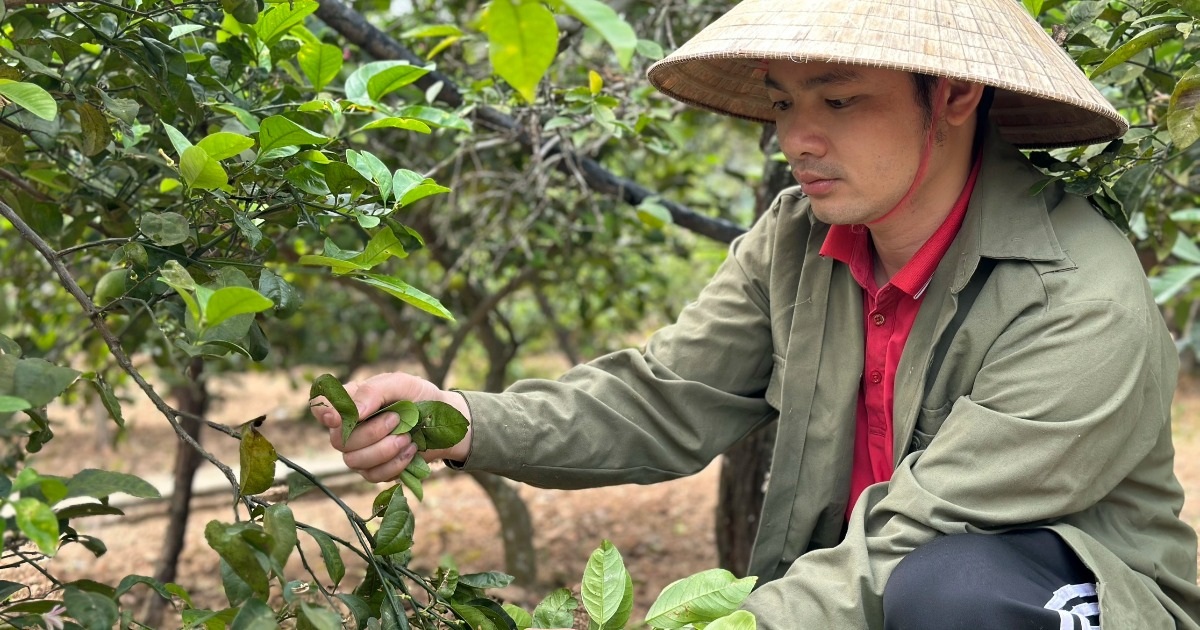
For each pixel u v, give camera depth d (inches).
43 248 48.0
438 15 119.0
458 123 66.4
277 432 274.7
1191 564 64.9
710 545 175.6
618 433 68.6
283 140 53.2
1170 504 64.3
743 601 56.5
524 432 64.9
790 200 72.9
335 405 51.3
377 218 54.2
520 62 35.2
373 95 65.7
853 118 59.4
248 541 43.0
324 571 144.6
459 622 53.6
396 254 54.2
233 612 43.9
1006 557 55.2
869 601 56.2
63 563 163.6
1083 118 65.1
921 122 60.2
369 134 114.0
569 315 203.8
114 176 70.0
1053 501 56.4
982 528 56.9
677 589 52.8
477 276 150.7
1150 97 79.4
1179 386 354.0
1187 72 59.7
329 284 179.8
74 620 45.1
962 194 64.5
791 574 59.2
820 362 69.3
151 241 51.6
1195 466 234.1
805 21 56.1
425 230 135.6
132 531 188.5
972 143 65.4
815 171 60.8
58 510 43.5
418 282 156.9
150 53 58.2
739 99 73.1
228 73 66.1
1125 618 55.6
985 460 57.2
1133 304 58.1
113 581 156.8
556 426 66.3
